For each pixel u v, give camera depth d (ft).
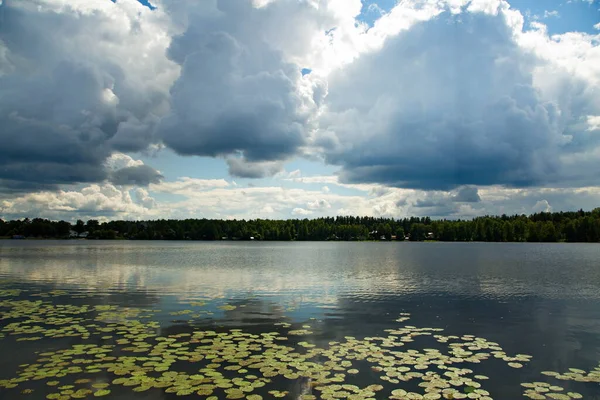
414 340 53.93
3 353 46.57
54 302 80.28
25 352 46.93
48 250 338.34
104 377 39.55
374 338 54.70
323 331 58.29
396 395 36.17
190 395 35.81
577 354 48.42
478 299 87.35
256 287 104.32
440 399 35.58
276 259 231.30
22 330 57.00
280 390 36.91
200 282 114.73
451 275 139.54
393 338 54.80
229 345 50.26
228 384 38.09
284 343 51.67
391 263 200.44
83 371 41.06
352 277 131.23
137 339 52.65
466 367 43.42
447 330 59.62
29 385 37.68
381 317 68.28
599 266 181.16
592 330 60.13
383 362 44.57
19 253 281.13
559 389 38.06
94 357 45.29
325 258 245.24
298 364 43.55
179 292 94.73
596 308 77.56
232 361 44.32
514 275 139.85
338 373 41.14
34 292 93.56
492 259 237.66
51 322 62.18
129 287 103.04
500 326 62.44
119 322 62.49
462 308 77.05
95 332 56.13
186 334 55.57
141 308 74.28
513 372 42.16
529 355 47.83
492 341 53.88
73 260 206.90
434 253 320.29
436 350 49.34
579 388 38.32
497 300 86.12
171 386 37.52
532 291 99.96
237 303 80.43
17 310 71.77
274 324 62.39
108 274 135.54
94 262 192.95
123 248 398.62
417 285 111.14
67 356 45.57
